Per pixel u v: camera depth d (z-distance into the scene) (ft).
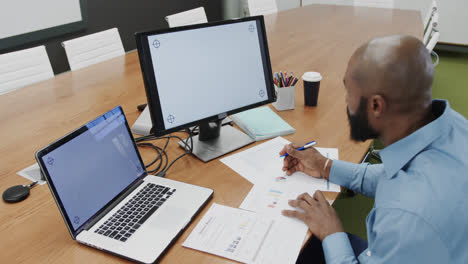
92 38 7.48
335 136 4.32
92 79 6.26
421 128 2.52
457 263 2.24
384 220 2.36
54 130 4.63
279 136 4.35
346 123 4.61
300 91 5.58
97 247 2.76
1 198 3.40
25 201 3.38
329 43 7.97
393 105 2.46
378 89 2.44
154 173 3.73
